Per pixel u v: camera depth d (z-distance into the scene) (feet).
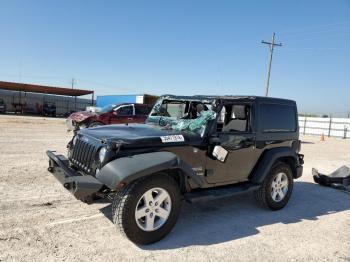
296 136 20.86
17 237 13.28
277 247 14.39
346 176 26.99
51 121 92.22
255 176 18.16
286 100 20.33
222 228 16.11
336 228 17.28
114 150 13.52
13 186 20.29
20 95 140.97
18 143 39.34
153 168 13.01
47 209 16.69
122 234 13.26
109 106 55.52
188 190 15.23
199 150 15.67
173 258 12.66
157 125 18.20
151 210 13.56
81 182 12.55
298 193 24.43
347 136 111.14
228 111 17.43
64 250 12.53
